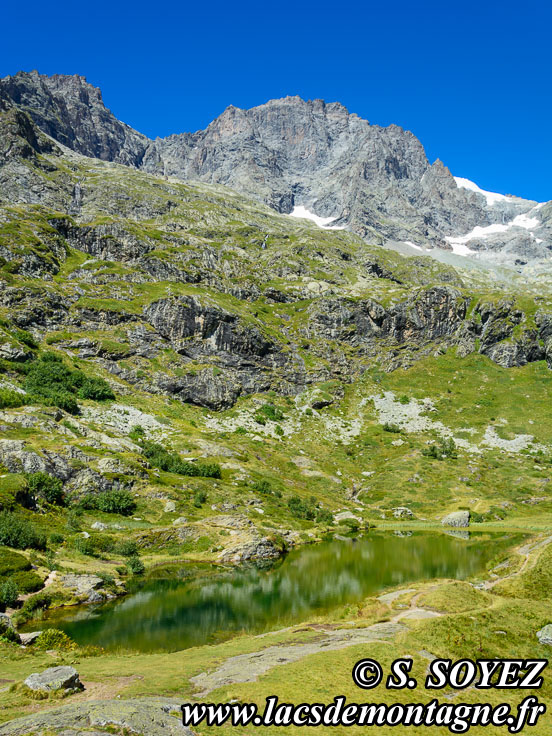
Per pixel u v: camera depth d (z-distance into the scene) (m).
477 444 156.38
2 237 192.25
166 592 54.34
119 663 31.11
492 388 197.38
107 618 44.09
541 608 39.00
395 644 32.25
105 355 163.50
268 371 188.38
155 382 159.38
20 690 23.84
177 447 121.88
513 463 141.75
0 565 49.56
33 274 186.00
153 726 18.84
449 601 42.66
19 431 90.69
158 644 37.03
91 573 55.84
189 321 182.62
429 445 155.75
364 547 83.81
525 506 119.38
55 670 25.28
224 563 69.62
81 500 80.06
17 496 68.88
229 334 185.00
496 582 51.03
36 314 166.50
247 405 170.12
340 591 53.72
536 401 183.25
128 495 84.38
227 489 104.12
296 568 67.06
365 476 140.62
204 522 83.75
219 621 43.22
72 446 90.12
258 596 52.06
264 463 133.25
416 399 191.38
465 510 115.94
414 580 57.81
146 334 175.88
